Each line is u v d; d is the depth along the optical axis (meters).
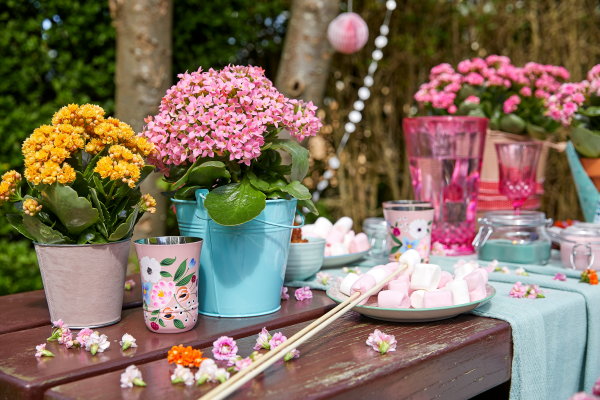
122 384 0.83
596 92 1.82
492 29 3.78
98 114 1.06
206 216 1.14
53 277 1.07
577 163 1.85
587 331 1.31
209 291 1.17
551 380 1.22
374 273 1.16
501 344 1.09
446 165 1.73
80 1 3.27
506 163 1.72
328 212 4.00
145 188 2.88
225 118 1.09
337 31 2.97
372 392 0.86
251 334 1.08
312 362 0.92
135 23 2.82
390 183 4.04
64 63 3.27
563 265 1.55
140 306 1.25
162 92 2.93
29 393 0.83
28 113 3.20
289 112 1.16
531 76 2.07
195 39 3.64
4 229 3.15
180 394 0.81
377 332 0.98
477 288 1.15
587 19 3.65
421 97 2.16
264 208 1.11
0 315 1.18
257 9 3.74
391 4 3.44
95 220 1.05
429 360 0.95
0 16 3.16
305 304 1.25
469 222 1.78
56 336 1.02
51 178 0.99
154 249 1.03
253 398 0.79
